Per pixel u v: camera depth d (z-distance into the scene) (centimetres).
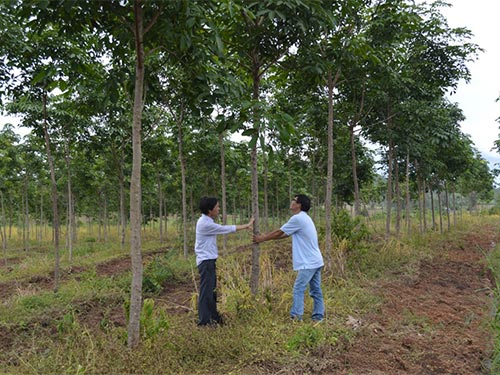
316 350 424
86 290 712
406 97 966
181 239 1540
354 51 657
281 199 1903
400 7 714
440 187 1797
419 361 421
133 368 377
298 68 612
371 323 519
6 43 562
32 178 1402
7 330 524
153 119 1027
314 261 510
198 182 1533
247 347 417
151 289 729
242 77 654
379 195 2414
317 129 985
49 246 1661
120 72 462
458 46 891
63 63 472
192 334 436
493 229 1988
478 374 397
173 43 446
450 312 590
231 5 399
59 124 896
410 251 998
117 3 395
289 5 454
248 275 712
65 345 426
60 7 377
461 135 1275
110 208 2047
